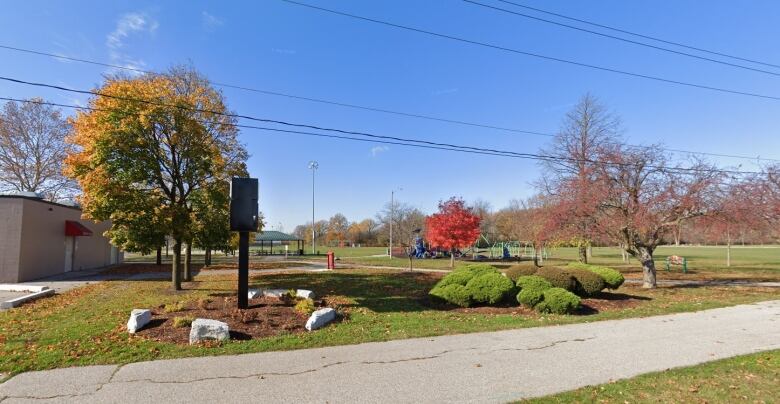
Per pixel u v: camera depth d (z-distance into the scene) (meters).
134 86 14.38
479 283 11.94
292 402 5.12
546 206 19.20
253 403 5.09
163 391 5.48
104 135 13.77
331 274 22.80
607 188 16.22
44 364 6.51
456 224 29.72
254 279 20.17
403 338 8.25
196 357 6.93
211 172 15.78
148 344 7.56
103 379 5.91
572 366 6.56
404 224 60.72
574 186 17.08
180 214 14.77
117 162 14.09
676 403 5.04
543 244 22.28
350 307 11.66
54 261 23.45
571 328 9.27
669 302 13.00
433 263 33.59
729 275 23.59
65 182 36.59
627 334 8.74
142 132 14.58
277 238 53.84
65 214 24.83
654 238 16.88
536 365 6.62
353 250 66.75
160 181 15.35
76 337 8.04
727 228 15.62
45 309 11.68
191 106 14.88
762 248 75.88
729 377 6.00
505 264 33.56
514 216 43.94
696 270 27.58
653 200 15.80
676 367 6.50
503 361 6.82
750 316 10.87
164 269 27.56
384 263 33.62
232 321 8.95
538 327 9.33
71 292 15.68
